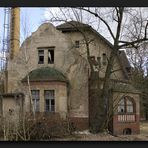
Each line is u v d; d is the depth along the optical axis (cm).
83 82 3791
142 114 6091
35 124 2734
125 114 3822
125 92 3819
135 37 3341
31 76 3812
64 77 3819
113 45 3419
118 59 3947
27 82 3797
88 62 3778
